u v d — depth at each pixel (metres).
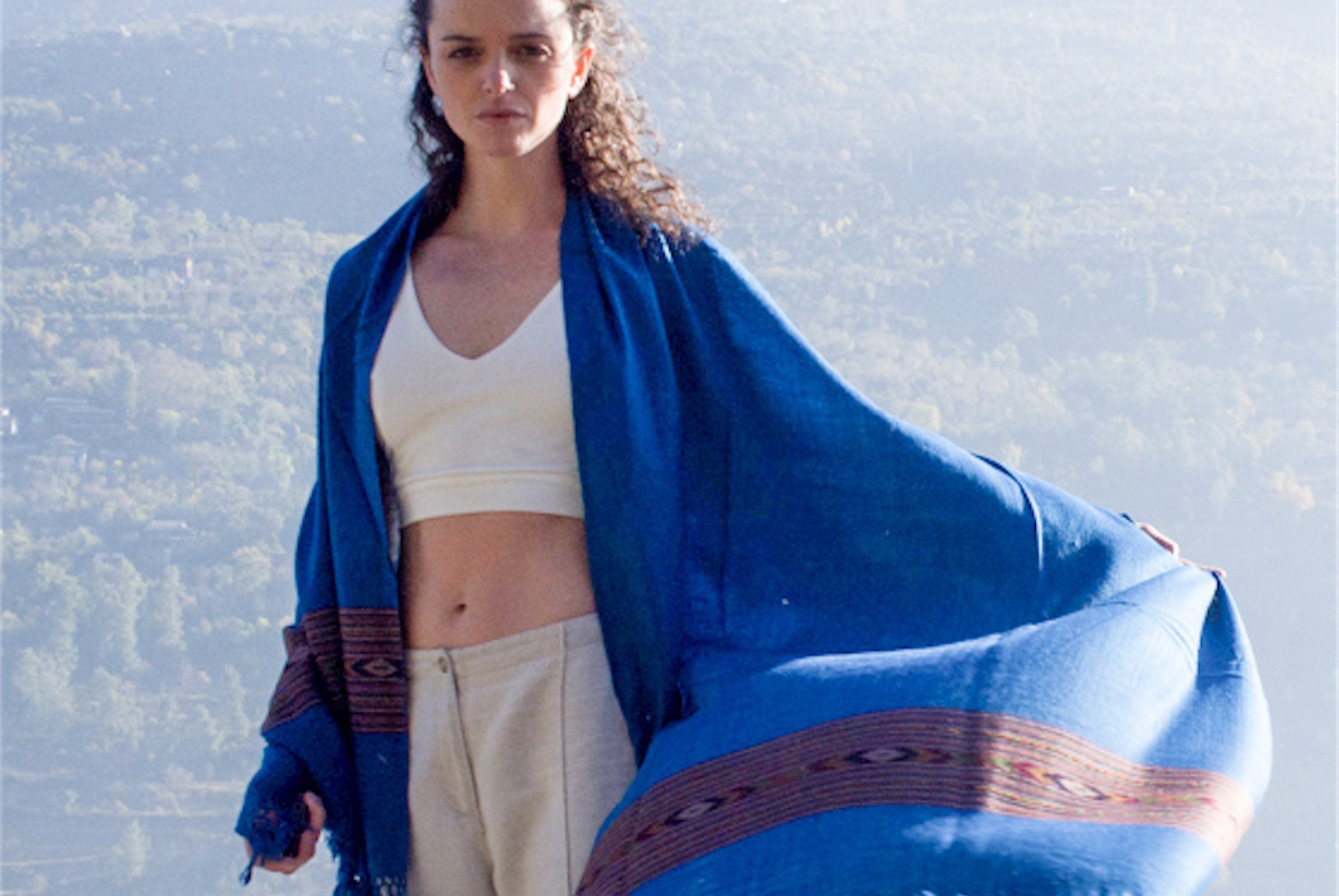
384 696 2.98
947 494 3.06
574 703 2.88
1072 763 2.63
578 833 2.87
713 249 3.11
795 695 2.78
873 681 2.76
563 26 2.95
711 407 3.07
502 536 2.92
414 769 2.97
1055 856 2.44
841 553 3.06
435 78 3.01
